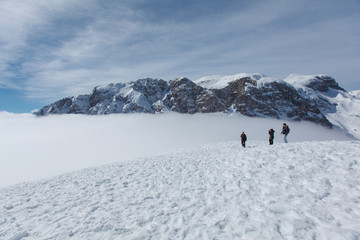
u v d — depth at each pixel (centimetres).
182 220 717
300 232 550
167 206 846
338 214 593
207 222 683
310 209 640
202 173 1277
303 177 891
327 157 1051
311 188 782
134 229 693
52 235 704
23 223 823
